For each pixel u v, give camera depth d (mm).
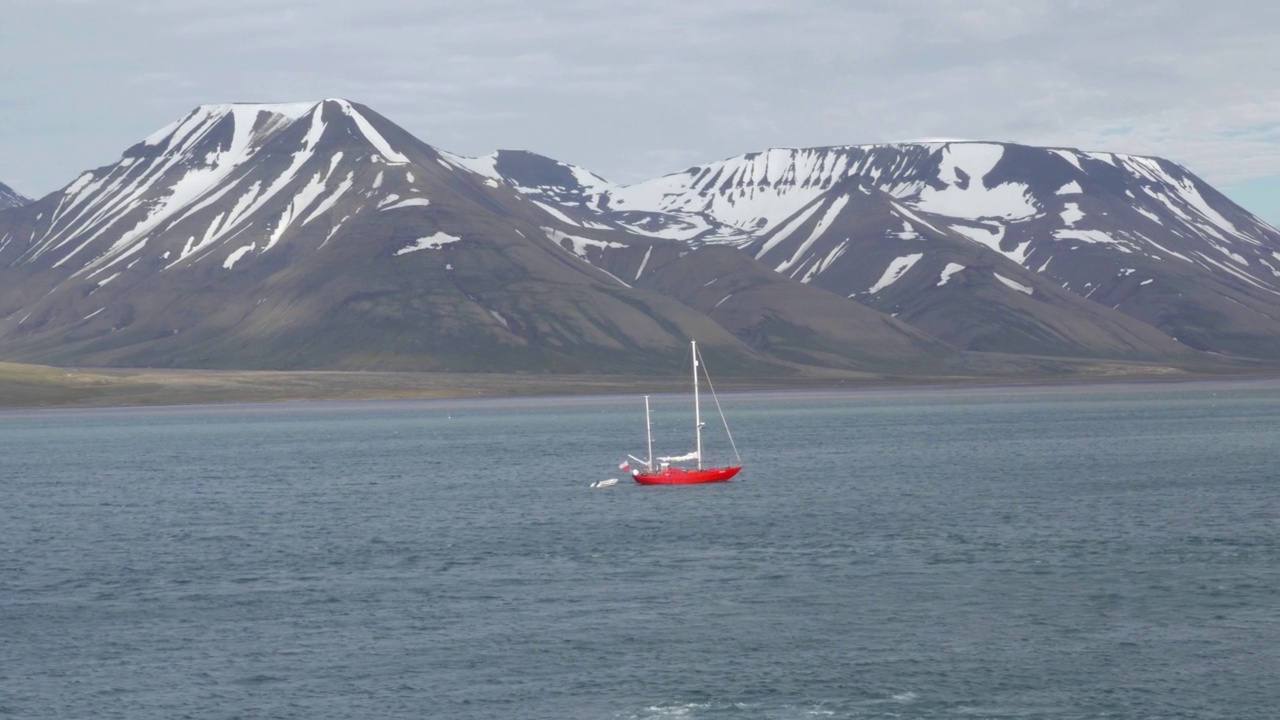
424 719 46594
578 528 88750
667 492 110562
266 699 49094
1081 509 92562
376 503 107312
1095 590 64000
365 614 62094
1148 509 91750
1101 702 47062
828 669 51375
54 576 74312
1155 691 48094
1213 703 46781
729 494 107812
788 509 96438
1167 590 63719
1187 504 94125
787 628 57562
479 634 57594
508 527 90125
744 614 60312
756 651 54031
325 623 60438
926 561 72562
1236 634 55281
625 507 100188
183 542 86750
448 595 66062
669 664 52406
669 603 62938
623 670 51750
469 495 112000
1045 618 58594
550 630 58031
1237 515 87812
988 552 75000
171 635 58844
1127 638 54969
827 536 82250
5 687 51156
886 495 104312
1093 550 74938
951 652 53344
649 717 46438
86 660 54812
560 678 50844
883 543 78938
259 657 54688
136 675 52531
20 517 102875
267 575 73188
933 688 48875
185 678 51938
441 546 82062
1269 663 51188
